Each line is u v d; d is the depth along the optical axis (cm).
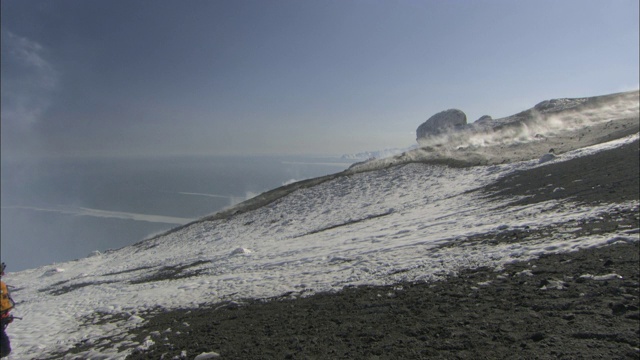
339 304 761
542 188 1995
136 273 2369
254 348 564
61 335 917
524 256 878
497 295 639
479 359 412
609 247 812
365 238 1761
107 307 1187
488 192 2402
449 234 1399
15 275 3941
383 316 630
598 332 430
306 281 1082
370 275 1001
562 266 744
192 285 1336
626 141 2722
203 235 3722
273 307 841
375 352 475
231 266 1762
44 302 1638
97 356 666
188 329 753
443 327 529
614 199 1324
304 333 603
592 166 2191
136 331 827
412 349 467
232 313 851
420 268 962
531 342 434
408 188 3406
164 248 3647
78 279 2741
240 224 3762
